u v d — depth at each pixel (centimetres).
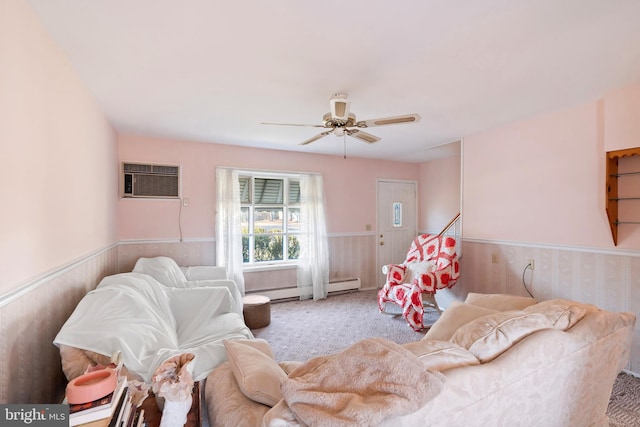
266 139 389
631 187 248
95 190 248
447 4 141
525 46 178
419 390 75
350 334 331
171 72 206
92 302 156
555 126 291
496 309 212
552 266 296
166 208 386
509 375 98
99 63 193
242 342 157
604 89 241
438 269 371
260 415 98
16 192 124
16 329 123
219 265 405
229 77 214
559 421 122
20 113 127
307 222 466
